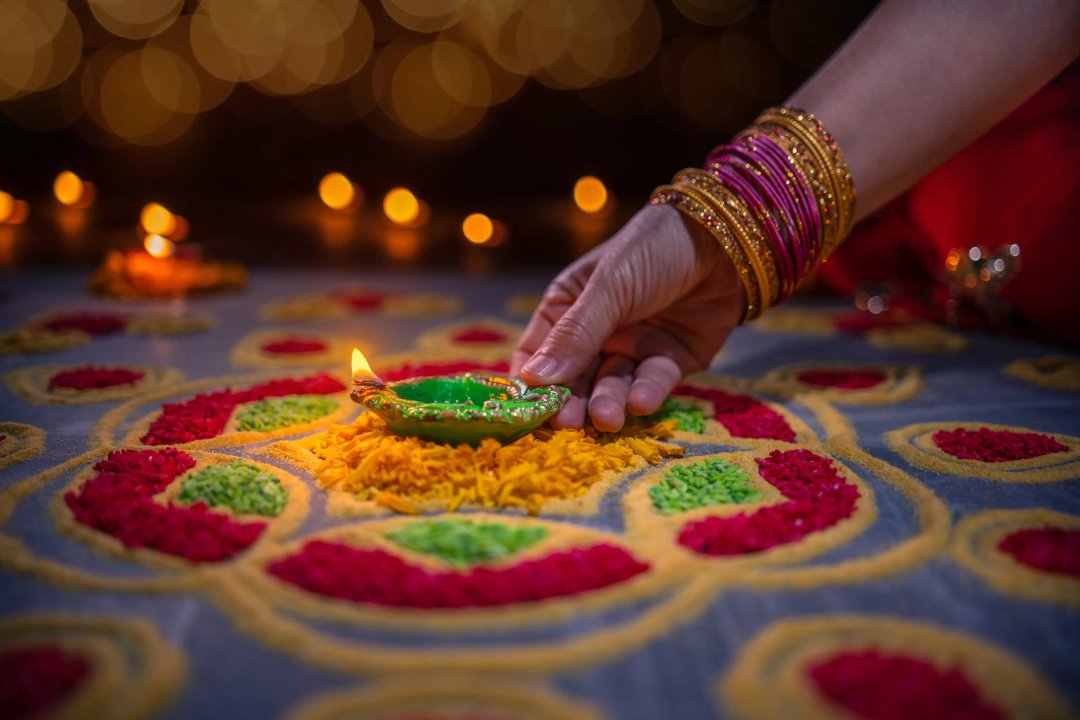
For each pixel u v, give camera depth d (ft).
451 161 7.28
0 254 3.75
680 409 1.85
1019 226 2.26
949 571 1.33
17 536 1.38
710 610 1.26
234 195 6.51
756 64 6.82
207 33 7.72
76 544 1.36
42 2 7.37
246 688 1.15
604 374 1.73
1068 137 2.14
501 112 7.36
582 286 1.73
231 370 2.12
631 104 7.19
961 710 1.12
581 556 1.33
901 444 1.70
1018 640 1.22
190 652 1.19
